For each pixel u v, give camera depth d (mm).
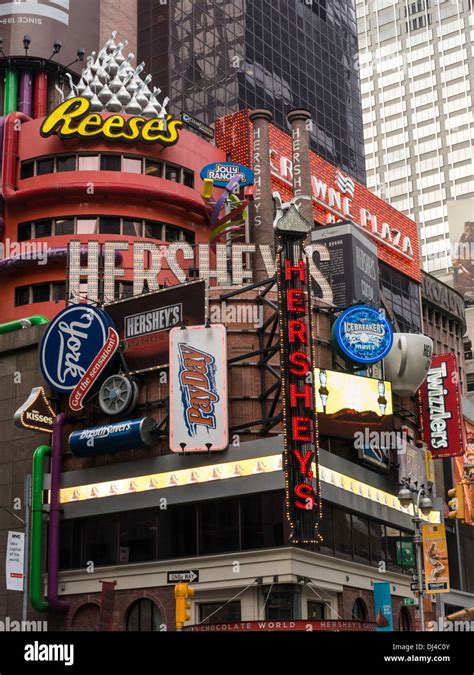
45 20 86812
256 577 46125
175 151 72375
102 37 94312
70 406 52531
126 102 73688
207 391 49438
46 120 70375
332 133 121812
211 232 69125
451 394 63312
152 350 52406
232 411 49844
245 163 76812
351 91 129000
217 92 102000
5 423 56719
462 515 43438
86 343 53656
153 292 53469
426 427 63344
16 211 70688
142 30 99188
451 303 104062
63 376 53906
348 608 49781
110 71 75812
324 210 78875
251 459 48125
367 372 55688
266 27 113062
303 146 70500
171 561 48625
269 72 111188
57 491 52688
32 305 68938
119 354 52969
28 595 51844
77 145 70375
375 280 64438
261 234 66938
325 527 49438
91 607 50656
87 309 54125
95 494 51844
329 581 48438
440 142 197500
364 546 52844
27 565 51531
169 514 49719
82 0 90938
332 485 50062
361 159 127812
